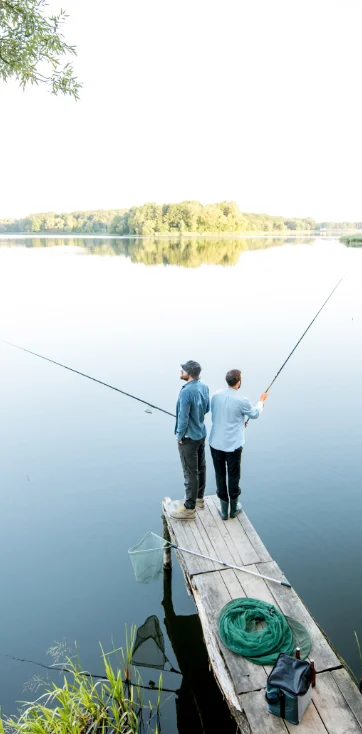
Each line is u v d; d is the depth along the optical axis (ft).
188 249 186.70
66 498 23.44
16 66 15.94
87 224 374.22
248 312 63.26
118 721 12.51
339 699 10.61
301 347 46.42
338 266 114.73
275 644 11.70
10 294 79.66
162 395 35.17
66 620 16.71
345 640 15.11
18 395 36.52
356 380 37.22
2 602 17.52
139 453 27.58
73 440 29.25
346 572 18.03
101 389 37.14
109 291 82.23
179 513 16.69
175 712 13.50
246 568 14.47
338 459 25.75
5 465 26.48
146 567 18.25
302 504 22.08
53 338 51.19
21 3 15.17
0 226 388.78
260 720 10.25
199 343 48.14
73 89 16.85
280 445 27.35
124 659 15.25
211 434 15.72
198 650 15.53
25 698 13.97
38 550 20.08
